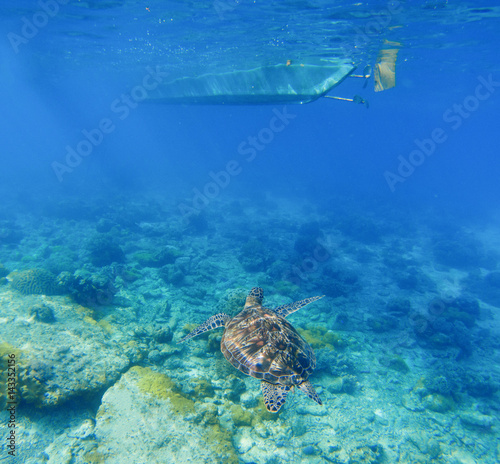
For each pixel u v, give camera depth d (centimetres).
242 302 920
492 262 2122
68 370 688
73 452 562
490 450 773
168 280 1369
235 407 734
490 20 1582
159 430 613
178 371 809
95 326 887
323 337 1080
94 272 1352
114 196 3139
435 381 936
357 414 817
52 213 2444
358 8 1382
